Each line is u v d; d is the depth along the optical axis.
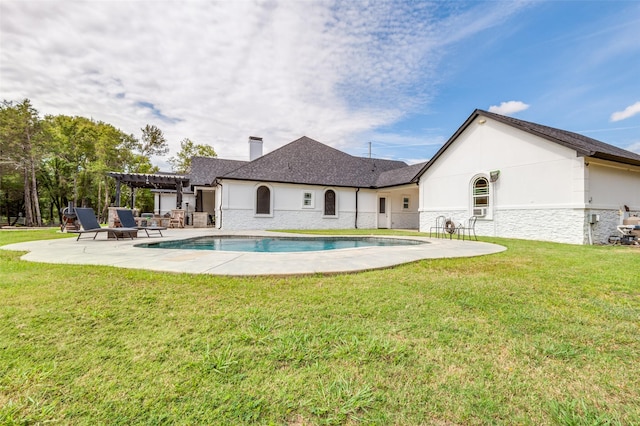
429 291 3.78
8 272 4.46
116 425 1.55
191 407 1.68
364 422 1.60
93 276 4.22
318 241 12.22
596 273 4.84
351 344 2.39
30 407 1.67
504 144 12.56
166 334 2.51
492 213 12.97
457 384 1.91
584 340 2.53
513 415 1.66
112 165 34.09
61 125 30.80
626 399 1.80
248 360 2.14
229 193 17.53
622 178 11.43
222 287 3.81
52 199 32.75
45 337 2.43
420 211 16.94
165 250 7.24
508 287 3.99
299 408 1.69
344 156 23.05
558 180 10.69
